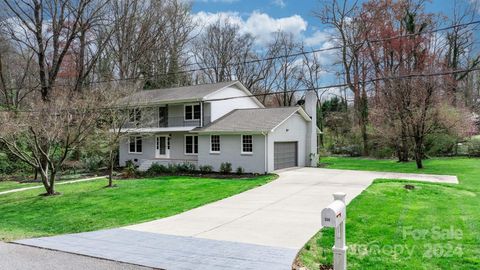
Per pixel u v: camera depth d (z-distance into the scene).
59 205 13.11
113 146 17.45
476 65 33.47
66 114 16.08
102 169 25.86
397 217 8.45
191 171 22.66
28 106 23.36
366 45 32.19
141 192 14.76
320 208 10.12
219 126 22.50
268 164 20.42
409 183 13.73
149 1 32.75
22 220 11.07
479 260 5.63
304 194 12.44
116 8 31.05
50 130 15.58
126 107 19.77
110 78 29.00
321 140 38.19
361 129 34.06
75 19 25.14
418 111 20.55
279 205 10.71
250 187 14.55
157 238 7.59
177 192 14.23
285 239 7.16
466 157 27.78
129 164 26.16
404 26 30.19
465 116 23.44
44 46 24.75
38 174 23.66
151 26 33.47
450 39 33.66
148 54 34.22
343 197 4.97
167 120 26.27
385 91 23.38
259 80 42.47
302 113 23.98
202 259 6.04
